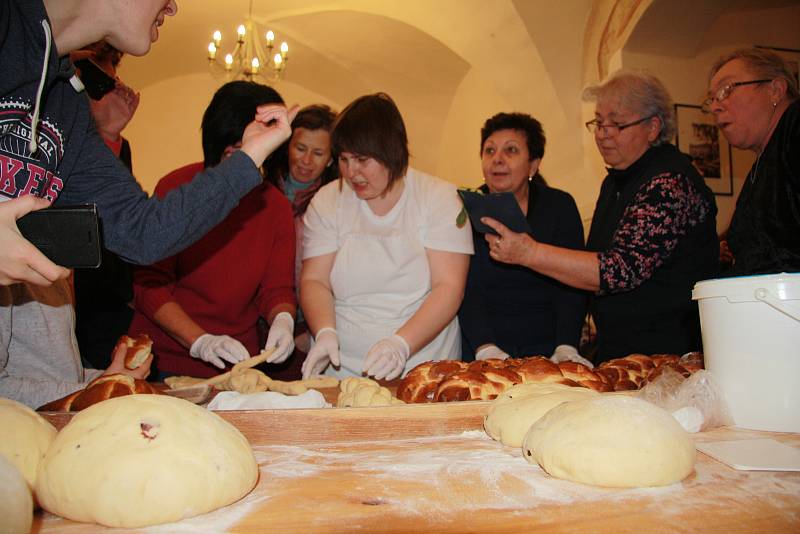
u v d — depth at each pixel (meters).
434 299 2.16
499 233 2.10
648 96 2.22
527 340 2.46
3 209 0.96
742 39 5.43
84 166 1.39
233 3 7.43
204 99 8.97
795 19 5.53
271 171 3.09
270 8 7.53
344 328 2.27
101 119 2.44
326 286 2.33
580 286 2.12
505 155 2.54
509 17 5.76
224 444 0.80
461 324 2.46
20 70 1.14
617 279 2.04
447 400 1.45
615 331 2.31
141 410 0.79
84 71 1.91
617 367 1.75
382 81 8.70
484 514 0.73
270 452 1.07
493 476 0.89
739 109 2.09
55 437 0.80
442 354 2.32
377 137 2.02
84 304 2.52
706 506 0.75
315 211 2.39
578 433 0.88
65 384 1.38
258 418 1.15
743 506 0.75
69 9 1.18
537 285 2.47
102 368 2.52
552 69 5.79
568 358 2.09
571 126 5.92
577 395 1.17
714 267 2.18
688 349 2.15
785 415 1.09
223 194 1.45
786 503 0.76
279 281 2.46
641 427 0.87
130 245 1.40
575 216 2.62
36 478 0.73
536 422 1.01
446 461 0.98
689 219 2.08
